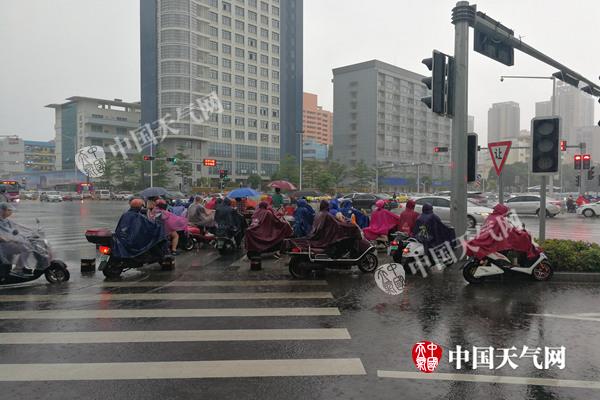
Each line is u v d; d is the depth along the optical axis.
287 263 10.78
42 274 8.72
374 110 99.69
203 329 5.73
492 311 6.57
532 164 9.75
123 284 8.48
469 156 10.55
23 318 6.23
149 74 72.12
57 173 86.94
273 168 92.62
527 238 8.45
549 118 9.52
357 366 4.54
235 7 83.75
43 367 4.52
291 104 100.19
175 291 7.89
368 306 6.87
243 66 85.62
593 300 7.19
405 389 4.04
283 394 3.94
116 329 5.73
